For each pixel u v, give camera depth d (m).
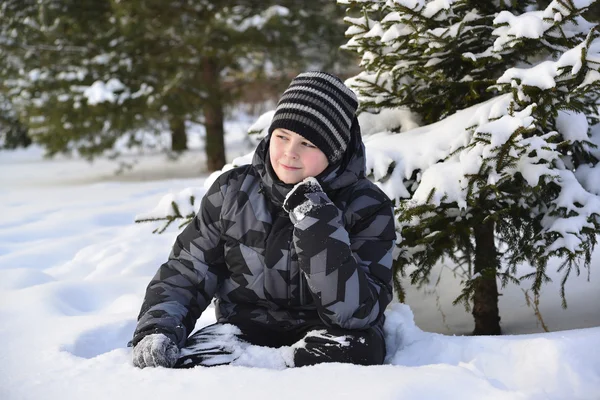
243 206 1.79
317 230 1.59
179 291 1.79
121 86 7.98
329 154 1.68
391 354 1.81
